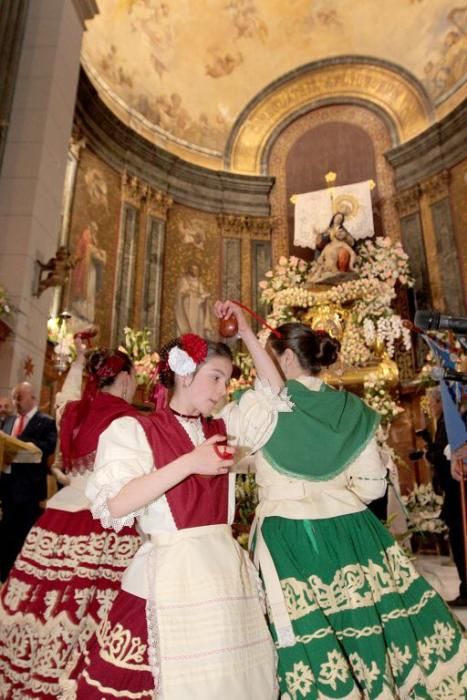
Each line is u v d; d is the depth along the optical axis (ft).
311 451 6.15
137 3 42.14
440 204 40.55
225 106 49.16
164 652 4.53
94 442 7.99
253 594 5.18
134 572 5.21
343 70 48.80
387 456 16.94
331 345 6.98
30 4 26.71
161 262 41.06
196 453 4.73
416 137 42.63
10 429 15.48
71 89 27.27
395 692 5.24
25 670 7.12
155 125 44.70
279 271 36.81
